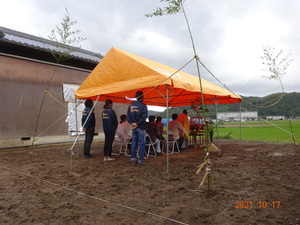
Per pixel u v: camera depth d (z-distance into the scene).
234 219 2.85
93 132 7.38
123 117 7.93
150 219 2.92
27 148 9.58
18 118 9.73
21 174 5.25
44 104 10.69
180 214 3.04
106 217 3.00
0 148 9.12
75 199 3.67
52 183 4.52
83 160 6.88
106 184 4.42
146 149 8.41
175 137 8.02
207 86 7.87
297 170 5.29
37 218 2.99
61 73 11.45
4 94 9.34
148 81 5.75
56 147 10.00
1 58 9.32
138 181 4.58
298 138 16.73
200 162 6.38
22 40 10.20
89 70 12.76
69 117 11.68
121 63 6.51
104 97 8.80
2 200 3.64
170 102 11.80
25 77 10.05
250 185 4.21
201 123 9.89
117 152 8.47
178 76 6.75
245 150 8.71
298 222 2.72
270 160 6.55
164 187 4.19
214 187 4.11
